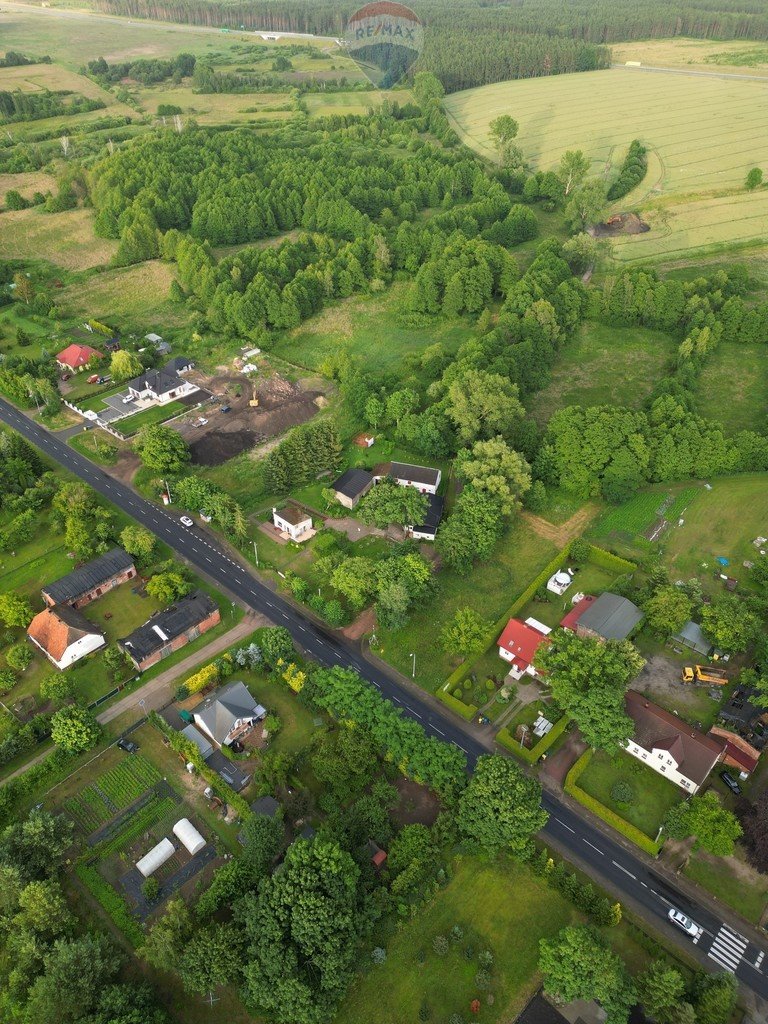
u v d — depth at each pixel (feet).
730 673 375.04
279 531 467.52
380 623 394.52
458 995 254.27
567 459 482.28
